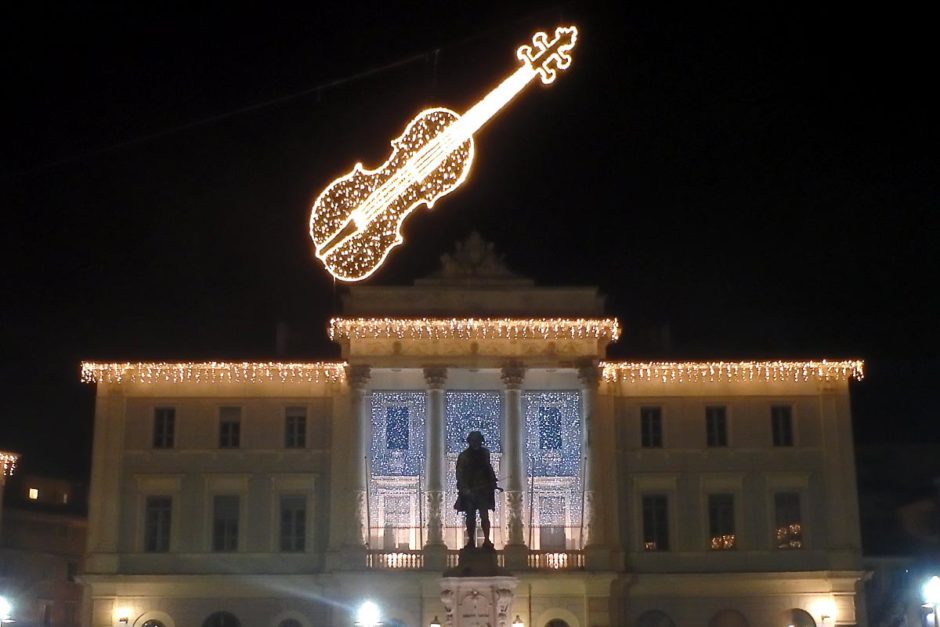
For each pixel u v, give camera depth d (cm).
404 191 4556
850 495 6731
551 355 6700
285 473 6712
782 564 6662
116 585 6525
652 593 6600
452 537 6712
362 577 6356
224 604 6556
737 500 6769
